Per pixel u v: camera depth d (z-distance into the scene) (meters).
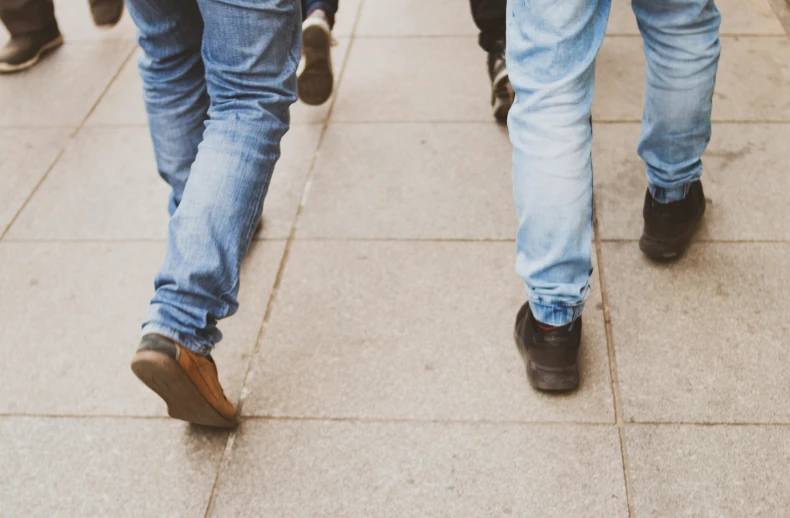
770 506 1.62
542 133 1.53
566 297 1.71
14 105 3.20
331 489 1.73
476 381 1.94
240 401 1.94
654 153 2.00
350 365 2.01
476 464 1.75
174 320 1.57
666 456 1.73
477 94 3.01
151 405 1.96
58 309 2.26
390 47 3.34
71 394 2.01
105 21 3.54
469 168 2.64
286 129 1.72
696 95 1.85
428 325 2.10
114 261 2.41
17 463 1.86
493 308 2.13
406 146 2.76
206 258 1.56
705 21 1.77
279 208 2.54
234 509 1.71
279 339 2.10
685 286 2.13
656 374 1.91
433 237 2.38
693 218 2.12
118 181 2.75
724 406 1.82
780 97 2.82
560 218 1.59
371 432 1.84
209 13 1.52
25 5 3.31
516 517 1.64
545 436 1.79
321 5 2.79
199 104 1.95
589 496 1.67
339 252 2.36
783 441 1.74
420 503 1.68
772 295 2.09
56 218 2.61
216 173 1.58
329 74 2.81
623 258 2.24
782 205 2.37
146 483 1.79
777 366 1.90
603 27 1.50
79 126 3.05
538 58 1.48
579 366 1.95
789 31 3.17
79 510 1.74
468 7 3.58
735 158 2.56
